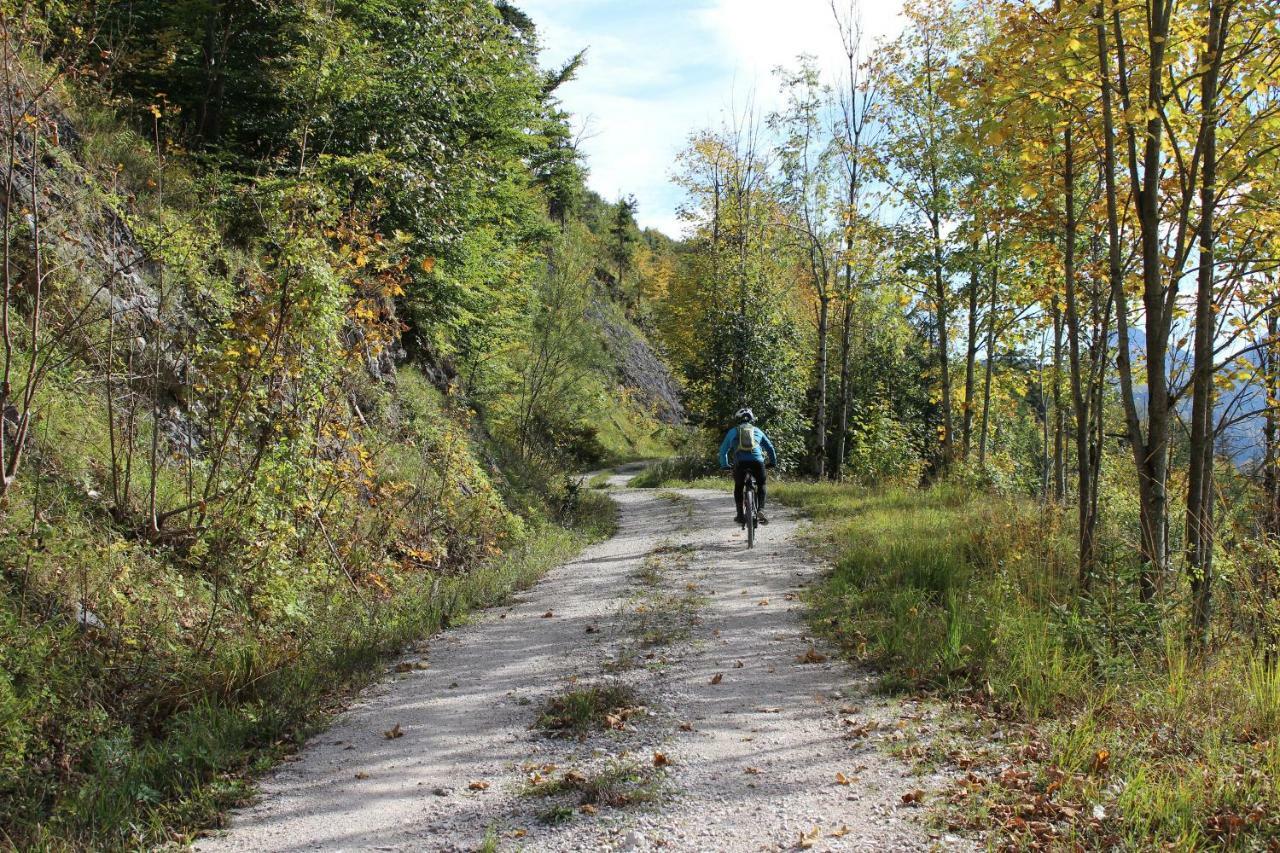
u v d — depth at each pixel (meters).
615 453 55.12
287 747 5.58
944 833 3.84
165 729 5.59
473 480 14.36
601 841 4.02
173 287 9.17
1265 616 7.04
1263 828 3.69
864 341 36.19
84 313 7.73
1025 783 4.27
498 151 20.88
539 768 4.98
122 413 8.25
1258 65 7.09
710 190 33.69
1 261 7.57
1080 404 8.62
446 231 17.28
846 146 24.84
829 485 22.64
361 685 6.87
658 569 11.33
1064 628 6.27
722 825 4.10
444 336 21.28
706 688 6.27
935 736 5.02
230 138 15.44
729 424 30.91
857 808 4.16
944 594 8.23
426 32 16.64
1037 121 7.53
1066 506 12.00
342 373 9.72
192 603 7.23
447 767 5.11
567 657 7.41
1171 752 4.55
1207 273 7.44
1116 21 7.06
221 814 4.57
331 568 8.95
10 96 6.75
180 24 14.52
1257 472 9.47
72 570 6.41
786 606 8.74
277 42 15.44
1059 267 12.42
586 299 28.97
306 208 8.83
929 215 21.95
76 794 4.59
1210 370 7.40
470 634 8.55
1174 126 7.80
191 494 8.46
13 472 6.37
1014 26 7.76
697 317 36.84
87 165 9.67
